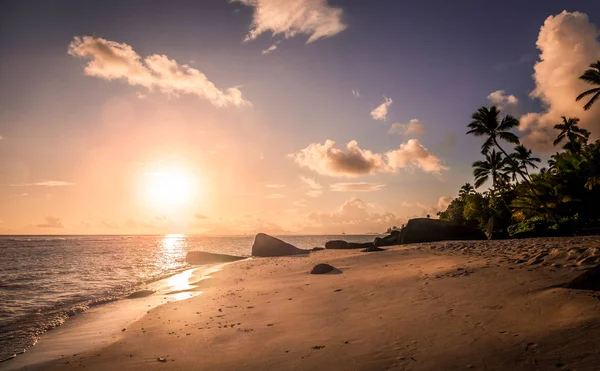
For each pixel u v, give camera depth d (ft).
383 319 28.12
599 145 116.98
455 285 35.76
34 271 101.50
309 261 93.97
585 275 27.20
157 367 22.77
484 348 19.61
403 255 73.61
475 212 186.29
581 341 18.34
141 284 73.77
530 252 50.06
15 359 27.48
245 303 42.16
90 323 39.32
